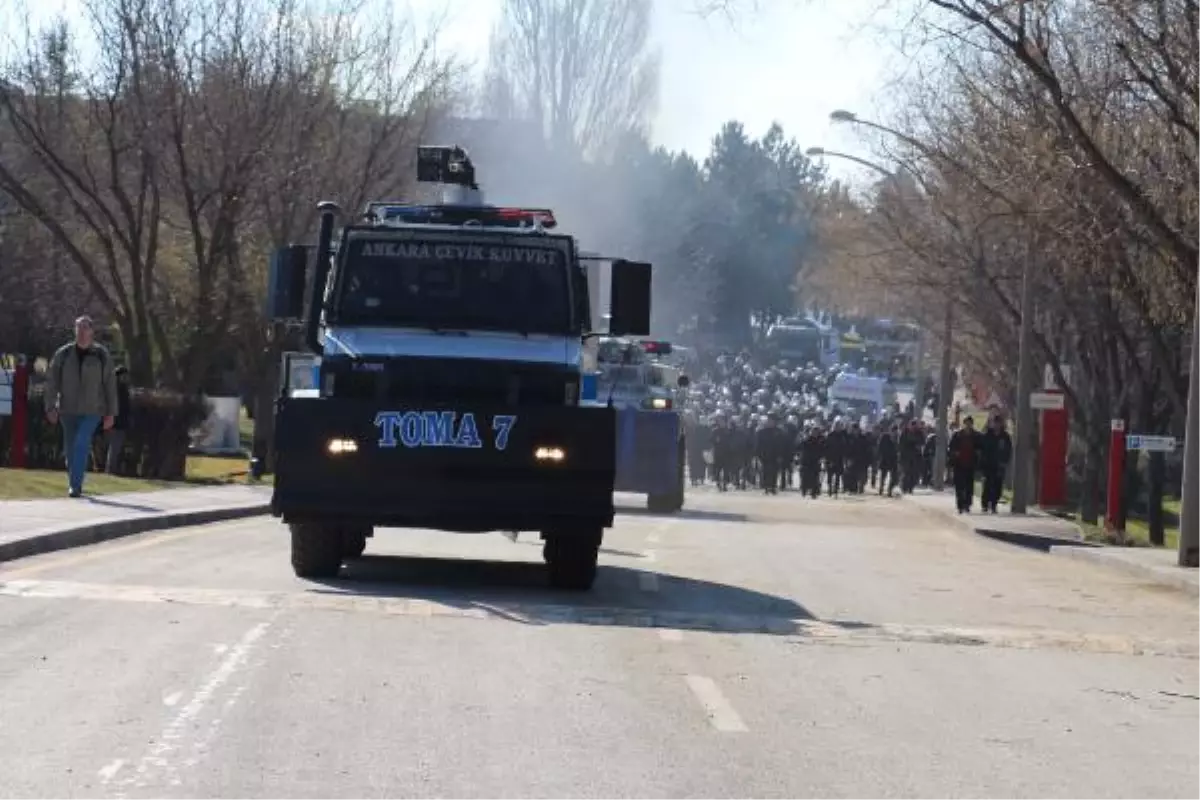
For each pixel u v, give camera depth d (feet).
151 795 24.90
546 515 48.42
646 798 25.98
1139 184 88.69
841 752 30.04
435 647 38.99
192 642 37.99
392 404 48.42
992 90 127.75
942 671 39.93
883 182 181.06
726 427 180.14
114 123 112.98
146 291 115.55
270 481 110.32
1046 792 27.76
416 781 26.40
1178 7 79.92
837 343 400.88
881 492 186.80
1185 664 43.78
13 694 31.73
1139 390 127.54
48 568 50.70
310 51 123.13
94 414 74.13
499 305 51.72
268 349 126.82
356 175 127.65
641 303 51.60
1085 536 111.14
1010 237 128.88
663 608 48.85
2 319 145.79
